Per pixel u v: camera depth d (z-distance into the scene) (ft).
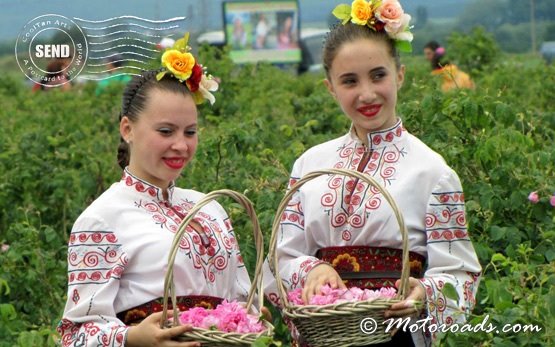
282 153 30.81
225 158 30.78
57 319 27.58
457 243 20.29
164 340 18.21
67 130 41.11
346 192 20.65
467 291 20.22
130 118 20.02
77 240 19.45
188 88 20.20
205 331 18.10
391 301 18.83
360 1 20.75
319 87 46.44
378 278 20.22
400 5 20.75
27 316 29.63
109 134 46.26
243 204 19.53
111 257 19.42
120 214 19.66
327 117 37.14
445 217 20.27
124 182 20.03
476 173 27.61
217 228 20.24
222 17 90.22
